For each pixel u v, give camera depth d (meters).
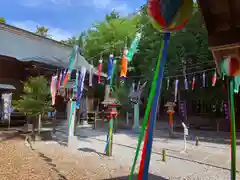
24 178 5.24
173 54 18.03
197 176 5.87
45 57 20.11
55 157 7.56
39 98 11.25
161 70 2.38
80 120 19.33
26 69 17.45
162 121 23.88
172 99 20.22
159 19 2.45
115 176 5.66
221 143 11.20
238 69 2.91
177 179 5.61
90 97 21.73
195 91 18.88
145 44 20.61
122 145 10.23
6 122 15.49
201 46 17.47
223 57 2.90
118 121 17.59
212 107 19.77
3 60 16.48
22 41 20.53
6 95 15.15
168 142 11.30
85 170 6.12
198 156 8.18
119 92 17.78
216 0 2.59
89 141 11.00
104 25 22.45
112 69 10.29
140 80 20.73
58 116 18.77
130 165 6.76
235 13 2.58
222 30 2.70
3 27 19.84
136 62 22.45
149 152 2.25
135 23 20.00
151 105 2.34
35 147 9.14
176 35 17.58
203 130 17.39
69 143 9.65
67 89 10.35
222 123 17.52
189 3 2.56
